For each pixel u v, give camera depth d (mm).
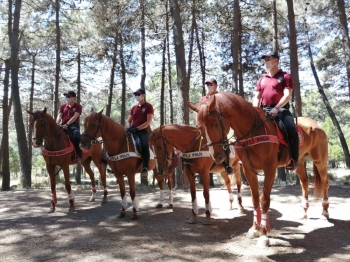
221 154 4781
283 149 5426
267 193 5188
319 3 20297
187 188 12070
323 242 5328
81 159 8625
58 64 19281
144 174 7285
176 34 12305
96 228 6328
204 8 17203
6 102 17453
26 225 6711
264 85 5758
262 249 5000
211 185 15719
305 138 6309
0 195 11008
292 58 14164
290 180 18375
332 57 22062
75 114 8523
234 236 5711
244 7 17703
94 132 6973
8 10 19219
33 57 22453
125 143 7215
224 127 4883
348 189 11047
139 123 7602
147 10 17031
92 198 9523
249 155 5254
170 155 6820
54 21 18922
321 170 6785
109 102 20547
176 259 4664
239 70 17859
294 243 5270
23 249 5242
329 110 22656
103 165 9211
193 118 25609
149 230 6125
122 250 5055
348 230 5977
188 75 19219
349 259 4594
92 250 5090
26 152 15008
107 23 17562
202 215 7270
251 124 5164
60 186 15992
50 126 7836
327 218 6754
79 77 23562
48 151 7863
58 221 7008
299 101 14000
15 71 14992
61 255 4914
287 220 6711
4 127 16406
